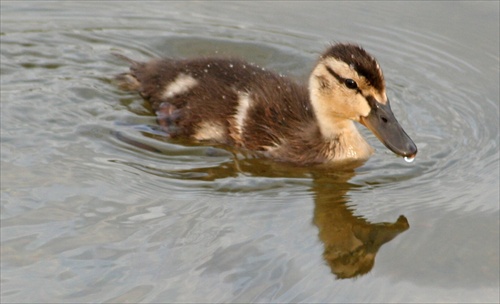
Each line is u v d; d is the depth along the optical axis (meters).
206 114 13.45
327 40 16.64
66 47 16.03
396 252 10.50
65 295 9.34
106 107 13.93
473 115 14.34
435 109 14.51
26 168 11.95
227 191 11.80
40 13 17.27
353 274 9.98
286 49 16.42
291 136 13.11
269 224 10.95
